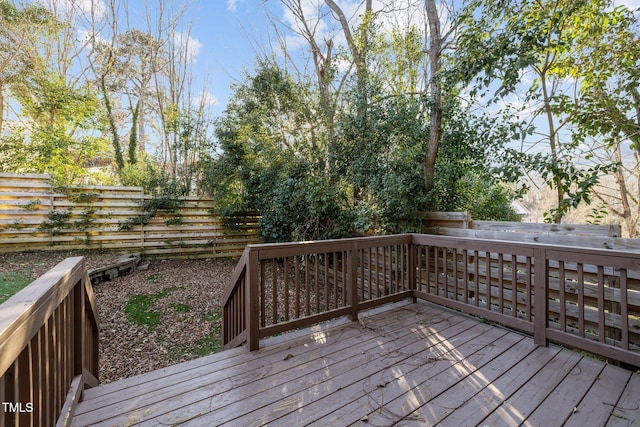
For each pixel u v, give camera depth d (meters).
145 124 13.46
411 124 5.16
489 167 4.71
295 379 2.07
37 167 7.58
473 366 2.22
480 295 3.86
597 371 2.14
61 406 1.55
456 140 5.11
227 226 8.56
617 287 2.62
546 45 3.90
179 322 4.62
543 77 4.19
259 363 2.29
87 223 7.26
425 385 1.99
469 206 5.77
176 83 11.51
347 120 5.82
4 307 1.02
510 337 2.71
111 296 5.41
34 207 6.86
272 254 2.60
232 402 1.83
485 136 4.74
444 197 5.27
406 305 3.55
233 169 8.44
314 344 2.59
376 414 1.72
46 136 7.86
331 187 6.09
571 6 3.63
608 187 7.36
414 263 3.73
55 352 1.41
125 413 1.73
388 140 5.42
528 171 4.21
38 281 1.38
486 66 3.99
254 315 2.49
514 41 3.79
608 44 4.03
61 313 1.59
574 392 1.91
